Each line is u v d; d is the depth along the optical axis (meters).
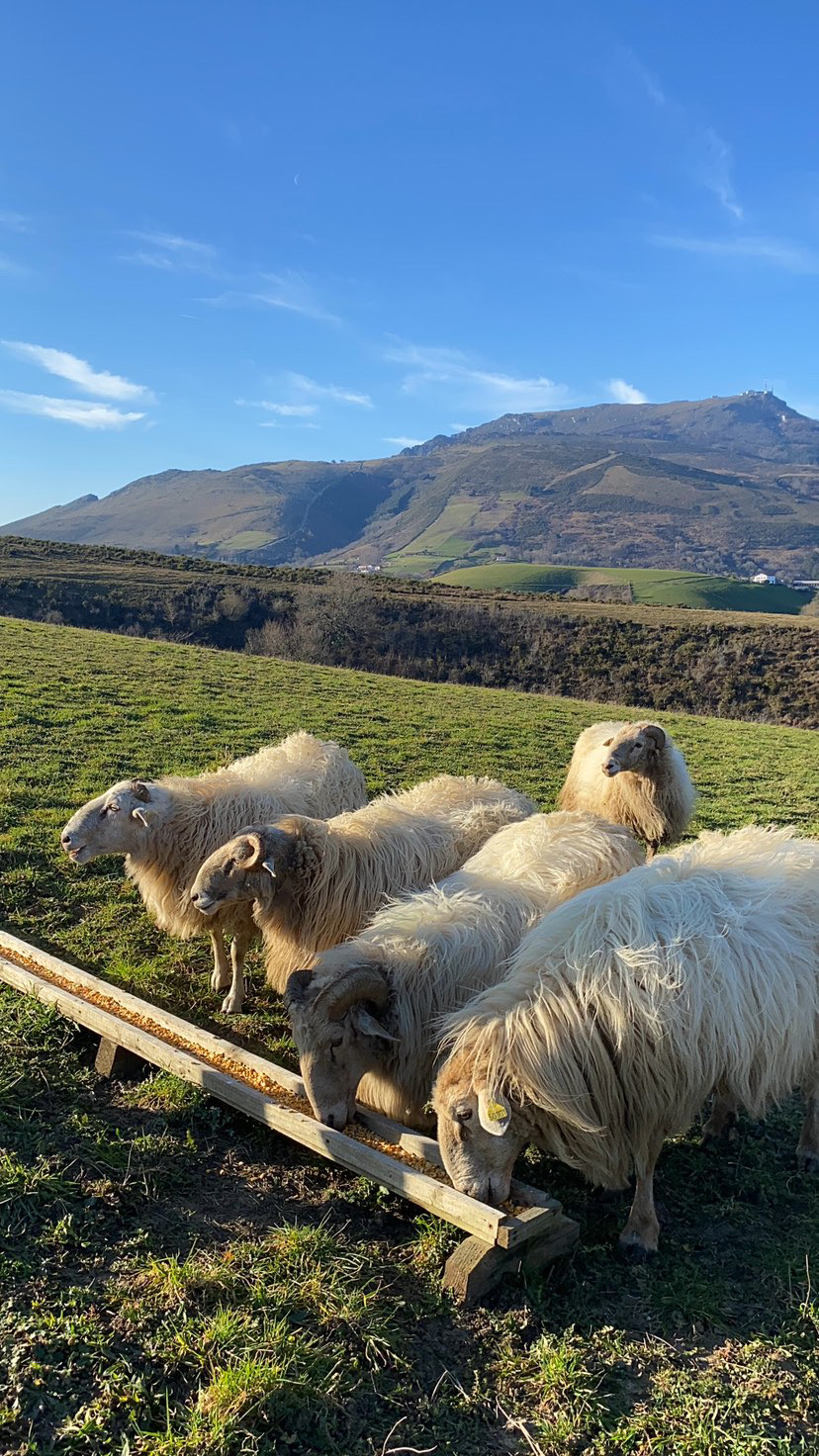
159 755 14.54
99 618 48.53
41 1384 3.62
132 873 8.07
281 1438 3.54
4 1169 4.70
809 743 23.00
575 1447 3.66
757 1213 5.30
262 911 6.84
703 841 6.23
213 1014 7.17
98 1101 5.65
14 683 18.47
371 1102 5.94
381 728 18.83
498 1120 4.50
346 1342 4.00
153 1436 3.45
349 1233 4.75
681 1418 3.80
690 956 4.92
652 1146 4.92
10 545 67.06
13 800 11.44
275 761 9.30
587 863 6.67
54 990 6.37
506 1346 4.12
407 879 7.16
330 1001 5.23
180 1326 3.94
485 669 44.59
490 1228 4.38
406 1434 3.66
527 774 16.20
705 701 38.88
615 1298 4.50
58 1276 4.19
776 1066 5.11
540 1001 4.87
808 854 5.86
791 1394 3.96
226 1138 5.43
